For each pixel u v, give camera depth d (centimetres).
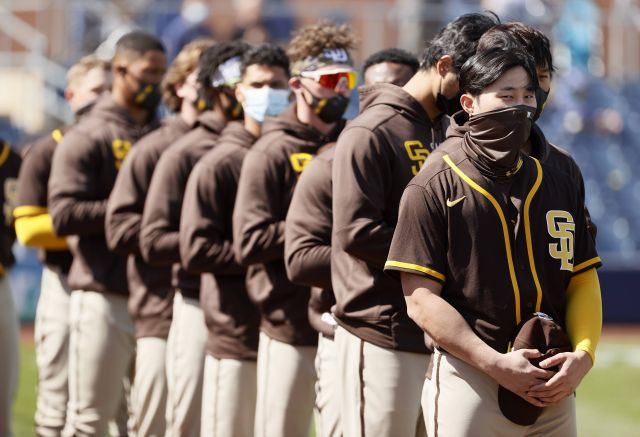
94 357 2103
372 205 1422
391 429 1440
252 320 1841
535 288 1194
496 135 1172
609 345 4122
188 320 1941
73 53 4959
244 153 1866
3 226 1998
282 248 1717
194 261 1825
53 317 2288
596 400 3136
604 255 5078
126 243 2030
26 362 3522
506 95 1170
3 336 1986
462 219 1188
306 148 1759
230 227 1862
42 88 4881
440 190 1198
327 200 1599
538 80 1266
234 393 1834
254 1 4769
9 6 5041
